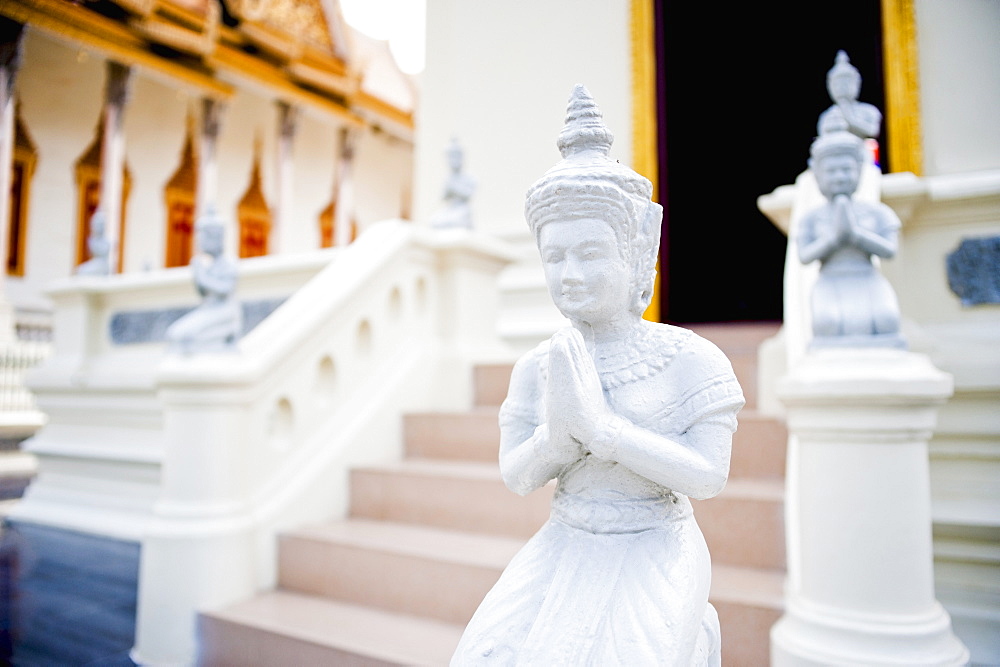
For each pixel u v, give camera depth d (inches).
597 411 46.8
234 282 129.0
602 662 42.4
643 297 52.4
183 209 646.5
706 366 49.9
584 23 243.9
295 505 120.5
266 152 721.0
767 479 110.9
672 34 302.7
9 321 494.3
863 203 94.8
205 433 109.3
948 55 185.9
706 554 51.3
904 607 72.7
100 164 577.0
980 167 180.7
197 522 106.6
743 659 81.0
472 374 161.3
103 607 129.9
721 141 307.0
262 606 105.5
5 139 486.3
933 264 125.9
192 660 101.9
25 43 519.2
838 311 86.0
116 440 196.9
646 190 49.8
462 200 178.2
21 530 189.6
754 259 307.3
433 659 84.6
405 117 855.1
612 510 50.1
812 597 76.2
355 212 823.7
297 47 691.4
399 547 105.3
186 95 642.8
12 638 114.3
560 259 48.8
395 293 153.9
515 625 47.5
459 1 263.0
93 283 212.7
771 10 290.0
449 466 132.2
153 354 204.8
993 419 110.5
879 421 73.9
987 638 104.2
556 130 243.4
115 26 532.4
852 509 74.6
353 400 138.2
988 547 107.1
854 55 277.7
